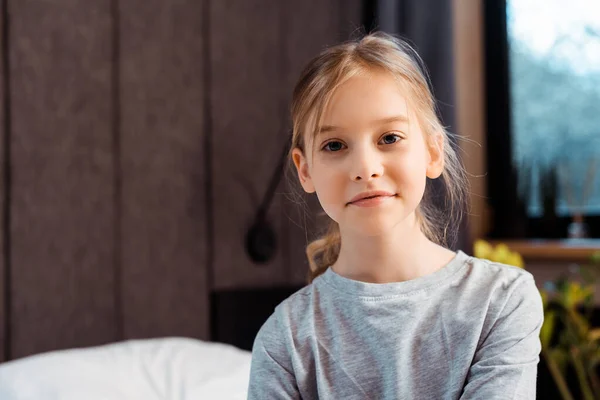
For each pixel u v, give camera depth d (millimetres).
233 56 2209
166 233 2113
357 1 2268
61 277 1974
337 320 719
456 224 1019
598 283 2025
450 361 664
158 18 2109
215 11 2186
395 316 689
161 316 2100
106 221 2035
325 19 2291
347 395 688
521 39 2367
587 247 1995
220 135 2188
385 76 673
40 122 1955
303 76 735
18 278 1923
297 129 736
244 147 2221
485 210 2365
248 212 2225
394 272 714
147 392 1405
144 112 2088
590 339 1754
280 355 733
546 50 2330
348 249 733
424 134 714
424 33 2043
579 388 2090
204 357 1556
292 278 2246
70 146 1991
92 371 1433
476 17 2379
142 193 2084
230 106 2203
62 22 1986
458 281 708
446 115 2010
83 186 2006
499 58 2371
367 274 722
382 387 682
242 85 2221
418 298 692
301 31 2285
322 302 743
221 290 2172
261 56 2244
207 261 2168
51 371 1408
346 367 696
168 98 2121
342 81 667
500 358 644
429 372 667
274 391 721
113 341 2037
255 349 753
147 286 2086
